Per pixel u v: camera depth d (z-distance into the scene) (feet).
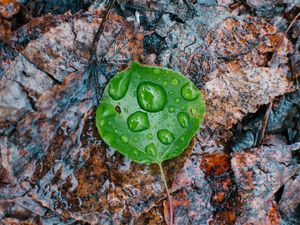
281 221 0.80
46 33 0.75
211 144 0.79
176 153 0.73
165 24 0.81
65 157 0.74
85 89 0.75
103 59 0.77
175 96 0.73
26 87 0.73
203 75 0.80
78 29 0.76
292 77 0.81
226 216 0.77
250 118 0.82
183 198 0.77
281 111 0.82
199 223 0.77
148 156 0.73
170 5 0.82
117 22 0.78
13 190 0.73
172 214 0.76
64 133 0.74
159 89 0.73
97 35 0.76
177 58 0.80
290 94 0.82
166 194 0.77
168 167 0.77
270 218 0.78
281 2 0.83
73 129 0.75
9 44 0.74
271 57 0.81
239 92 0.80
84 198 0.75
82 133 0.75
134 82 0.72
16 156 0.73
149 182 0.76
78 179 0.75
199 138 0.79
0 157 0.72
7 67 0.74
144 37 0.81
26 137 0.73
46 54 0.75
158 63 0.80
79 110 0.75
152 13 0.81
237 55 0.81
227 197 0.77
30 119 0.73
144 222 0.76
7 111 0.73
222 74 0.80
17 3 0.75
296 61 0.82
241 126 0.82
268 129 0.83
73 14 0.77
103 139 0.72
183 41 0.81
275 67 0.81
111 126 0.72
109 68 0.76
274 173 0.78
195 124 0.73
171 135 0.73
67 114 0.74
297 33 0.83
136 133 0.72
